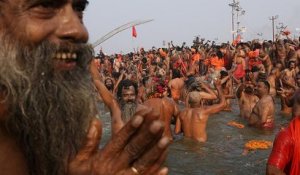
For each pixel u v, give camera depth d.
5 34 1.19
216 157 8.40
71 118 1.23
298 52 19.88
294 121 4.05
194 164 7.93
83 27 1.24
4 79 1.17
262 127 11.37
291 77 15.98
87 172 1.22
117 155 1.15
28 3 1.18
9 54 1.18
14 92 1.17
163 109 9.55
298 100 4.04
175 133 10.03
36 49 1.18
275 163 3.92
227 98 14.64
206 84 13.84
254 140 9.92
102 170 1.15
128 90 7.29
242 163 8.11
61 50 1.20
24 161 1.28
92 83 1.32
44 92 1.18
